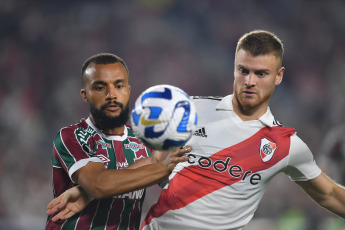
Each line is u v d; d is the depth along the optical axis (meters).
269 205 49.41
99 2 69.56
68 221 12.52
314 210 44.72
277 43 12.09
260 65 11.82
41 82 61.53
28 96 59.50
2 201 48.06
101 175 11.48
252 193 12.84
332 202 13.98
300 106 67.00
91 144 12.74
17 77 60.66
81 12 68.31
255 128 12.73
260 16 73.94
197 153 12.73
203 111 13.05
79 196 12.02
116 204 12.65
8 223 33.34
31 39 64.31
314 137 64.00
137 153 13.45
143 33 68.94
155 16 70.75
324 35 73.31
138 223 13.48
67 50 64.69
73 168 12.02
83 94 13.24
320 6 75.19
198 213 12.71
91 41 66.44
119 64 12.62
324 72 70.69
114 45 67.38
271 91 12.34
